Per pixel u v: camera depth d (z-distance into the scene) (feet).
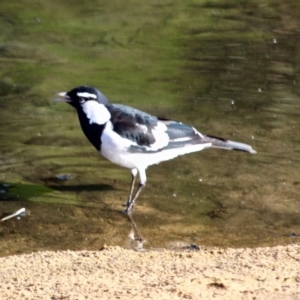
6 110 55.36
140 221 41.01
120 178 46.42
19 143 50.47
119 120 43.88
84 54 66.13
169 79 60.90
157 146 43.83
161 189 44.78
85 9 76.38
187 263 31.91
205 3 78.18
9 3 77.41
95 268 31.40
